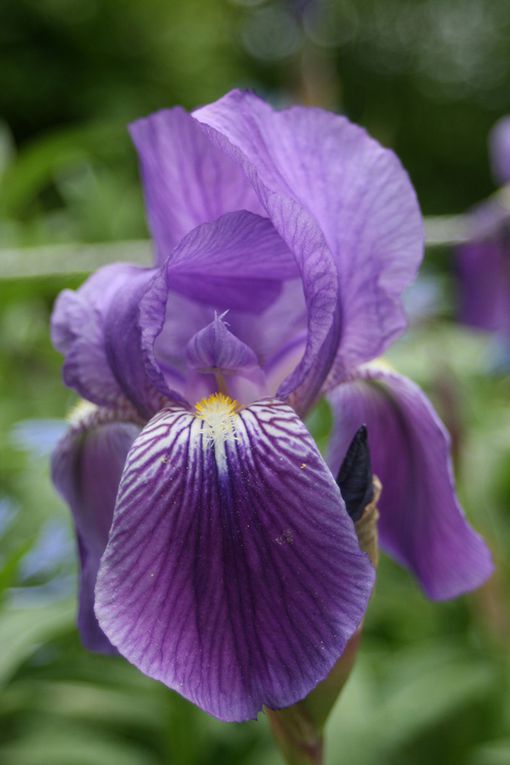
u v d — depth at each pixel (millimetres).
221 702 292
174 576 297
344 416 360
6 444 499
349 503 320
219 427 313
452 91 3115
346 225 333
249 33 2195
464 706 497
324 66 713
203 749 451
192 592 296
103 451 349
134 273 342
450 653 490
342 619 294
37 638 411
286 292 350
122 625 294
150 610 295
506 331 665
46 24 1747
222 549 298
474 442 532
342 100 3064
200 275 336
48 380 668
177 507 302
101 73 1799
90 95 1769
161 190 346
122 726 499
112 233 703
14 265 544
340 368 342
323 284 320
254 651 293
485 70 3174
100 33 1781
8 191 607
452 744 511
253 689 292
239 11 2193
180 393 344
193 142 337
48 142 587
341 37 3133
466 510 475
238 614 295
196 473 306
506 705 488
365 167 332
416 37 3211
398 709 452
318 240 317
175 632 294
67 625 422
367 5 3205
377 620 537
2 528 456
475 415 624
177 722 431
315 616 294
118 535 300
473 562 351
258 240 326
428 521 356
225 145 314
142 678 444
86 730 472
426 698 455
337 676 328
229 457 307
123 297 333
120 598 295
